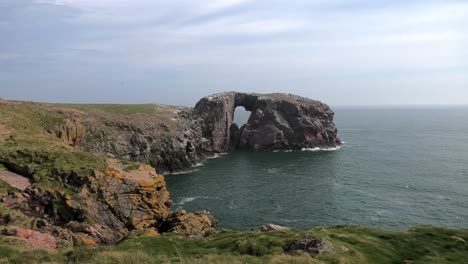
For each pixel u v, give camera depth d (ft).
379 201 283.79
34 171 179.83
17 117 281.95
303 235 114.73
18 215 141.38
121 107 496.64
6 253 88.28
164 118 475.72
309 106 593.42
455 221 238.27
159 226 194.80
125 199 187.83
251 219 244.01
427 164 433.89
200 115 557.74
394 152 526.16
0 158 184.55
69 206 164.96
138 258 84.94
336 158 475.31
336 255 95.91
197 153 487.61
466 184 336.29
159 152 411.13
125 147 383.65
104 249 99.50
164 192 214.07
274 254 98.17
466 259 106.32
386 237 124.26
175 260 89.76
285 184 340.39
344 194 304.09
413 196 297.53
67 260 87.35
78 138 339.36
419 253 111.96
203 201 287.28
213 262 87.56
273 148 552.00
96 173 188.24
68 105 444.55
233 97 634.84
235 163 456.86
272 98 600.80
